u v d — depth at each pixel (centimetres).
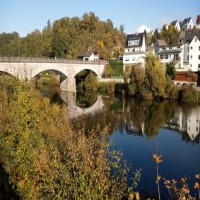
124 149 2586
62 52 10438
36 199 938
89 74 7300
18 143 1244
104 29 13100
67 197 750
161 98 5562
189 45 7500
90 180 750
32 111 1320
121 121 3725
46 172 879
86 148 959
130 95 6062
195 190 1784
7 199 1148
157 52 8306
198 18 12662
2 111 1672
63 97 6031
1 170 1275
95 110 4550
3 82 3108
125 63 8312
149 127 3403
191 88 5181
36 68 5747
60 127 1780
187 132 3169
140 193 1725
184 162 2286
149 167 2177
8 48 12688
